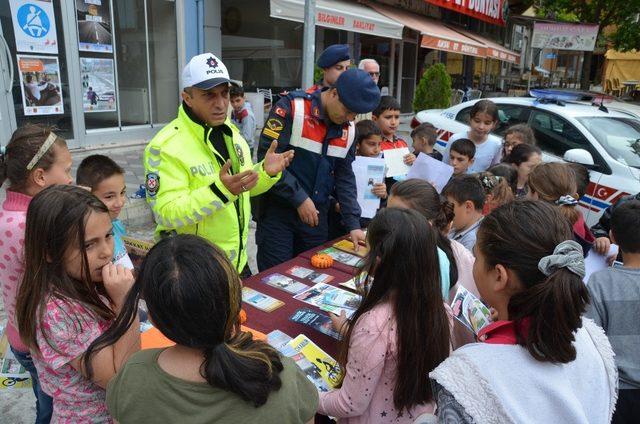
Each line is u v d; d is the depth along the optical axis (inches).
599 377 41.8
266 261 109.0
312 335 70.5
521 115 223.5
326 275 90.6
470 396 37.8
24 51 240.8
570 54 888.9
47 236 47.3
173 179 77.0
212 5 324.8
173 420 35.4
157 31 309.1
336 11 293.6
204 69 76.1
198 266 35.6
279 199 104.4
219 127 85.5
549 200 98.0
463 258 80.0
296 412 38.0
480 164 167.3
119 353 47.4
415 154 167.3
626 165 183.5
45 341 47.6
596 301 66.2
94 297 50.5
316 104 100.6
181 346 38.4
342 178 110.3
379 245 54.6
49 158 60.2
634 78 836.6
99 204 50.4
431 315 54.4
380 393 56.1
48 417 69.2
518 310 40.6
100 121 287.1
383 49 509.7
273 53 403.9
